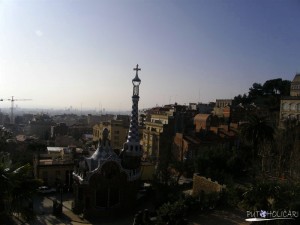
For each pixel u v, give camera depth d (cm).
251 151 6706
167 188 5184
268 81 16350
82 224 4744
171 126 9631
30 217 3138
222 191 4747
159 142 9356
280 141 6719
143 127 12306
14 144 9931
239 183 5744
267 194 3447
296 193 3494
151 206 5609
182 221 3797
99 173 5156
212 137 8956
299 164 5606
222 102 16150
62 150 8256
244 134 6269
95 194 5122
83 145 11850
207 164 6122
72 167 6869
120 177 5306
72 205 5416
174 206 3950
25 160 7769
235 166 6278
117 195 5325
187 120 10494
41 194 6141
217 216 4291
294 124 8038
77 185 5244
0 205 2897
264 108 12700
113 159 5250
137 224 4081
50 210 5269
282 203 3362
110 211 5181
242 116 11944
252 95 16638
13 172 2919
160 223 3831
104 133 5578
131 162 5734
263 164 6025
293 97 9856
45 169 6719
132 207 5441
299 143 6625
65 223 4728
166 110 13475
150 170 7331
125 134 12406
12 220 4022
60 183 6353
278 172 5691
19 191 2973
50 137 17600
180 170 6606
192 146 8394
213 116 10700
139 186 6153
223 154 6400
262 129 6109
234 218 4200
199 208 4503
